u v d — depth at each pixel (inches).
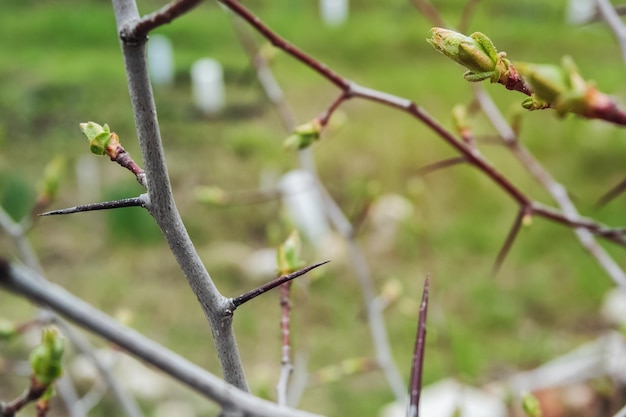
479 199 285.0
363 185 279.9
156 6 325.7
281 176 297.7
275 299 221.6
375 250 247.9
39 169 296.7
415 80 387.9
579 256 247.1
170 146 327.6
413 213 133.9
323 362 194.4
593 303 223.8
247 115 354.6
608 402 159.9
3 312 200.7
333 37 453.7
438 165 73.7
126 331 24.9
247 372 186.9
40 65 405.4
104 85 381.4
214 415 177.0
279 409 26.6
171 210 34.3
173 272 239.5
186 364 25.5
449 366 184.4
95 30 459.2
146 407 175.2
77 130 335.9
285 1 510.9
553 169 309.9
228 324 35.3
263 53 110.6
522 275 239.5
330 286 226.8
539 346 203.5
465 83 376.2
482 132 311.0
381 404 176.4
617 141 318.7
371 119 347.3
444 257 248.7
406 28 469.1
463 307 221.9
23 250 78.2
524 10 487.5
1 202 247.0
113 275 236.4
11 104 353.7
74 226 263.9
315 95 372.8
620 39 73.9
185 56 407.2
